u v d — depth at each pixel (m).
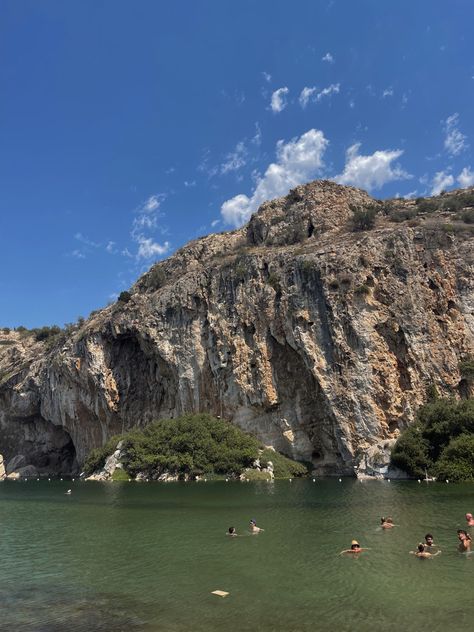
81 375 94.81
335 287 68.56
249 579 20.30
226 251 104.00
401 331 65.25
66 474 106.31
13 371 120.12
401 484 49.38
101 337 93.25
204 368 79.62
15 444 116.50
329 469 67.19
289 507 37.53
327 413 66.25
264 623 15.89
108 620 16.70
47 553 26.22
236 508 38.44
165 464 68.88
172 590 19.38
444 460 52.03
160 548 26.27
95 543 28.23
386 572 20.39
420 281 67.62
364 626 15.39
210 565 22.48
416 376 63.41
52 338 125.44
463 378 62.78
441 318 65.94
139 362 92.81
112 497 49.69
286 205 102.94
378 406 63.34
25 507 44.59
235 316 77.06
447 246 70.00
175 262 109.81
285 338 71.12
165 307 85.88
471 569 20.48
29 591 20.00
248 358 74.69
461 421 53.34
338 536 27.02
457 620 15.63
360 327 65.81
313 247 77.06
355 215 87.94
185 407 80.56
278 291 73.44
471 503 35.84
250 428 73.50
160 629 15.78
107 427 92.81
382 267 68.75
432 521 29.67
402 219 87.81
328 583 19.38
